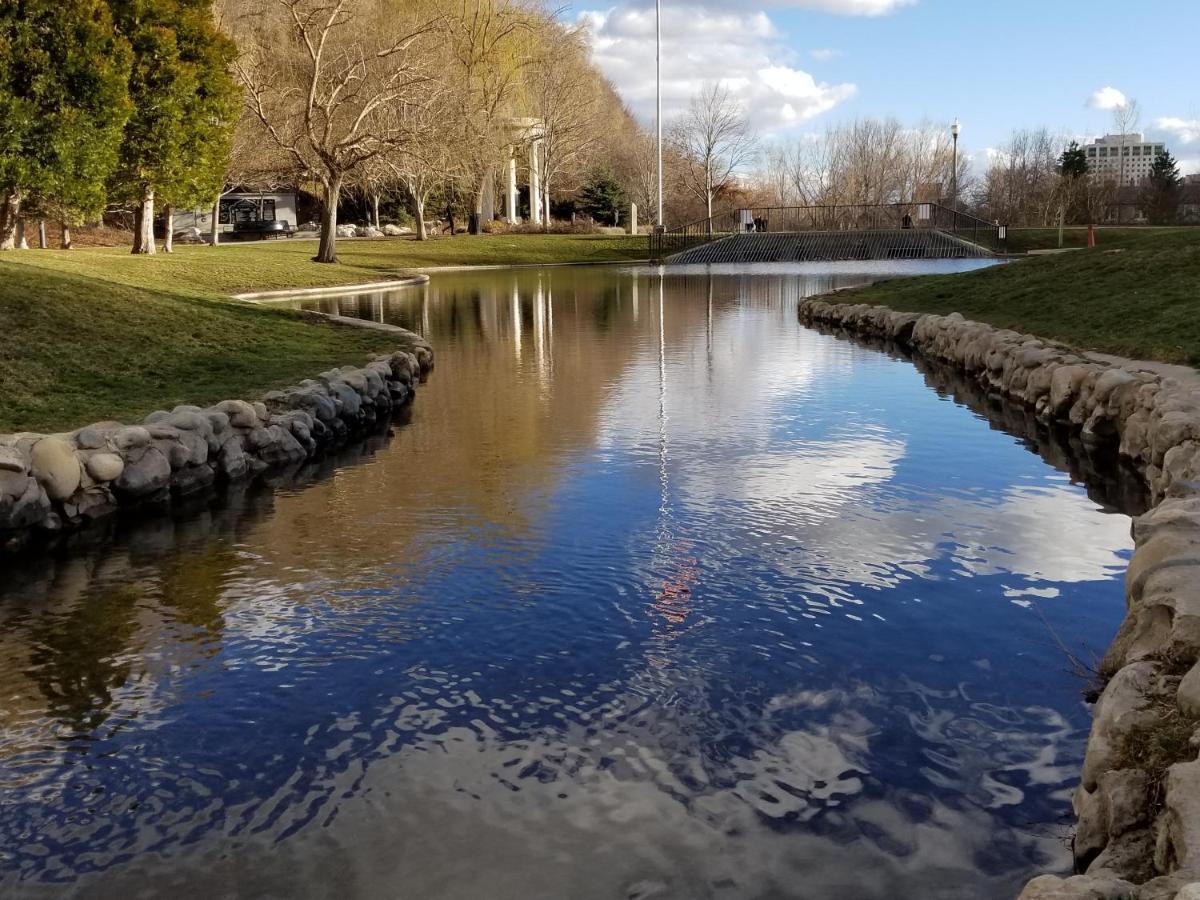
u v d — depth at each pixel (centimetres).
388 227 6581
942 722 447
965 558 664
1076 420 1066
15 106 1995
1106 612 571
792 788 399
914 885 340
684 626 556
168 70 2641
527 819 382
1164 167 6612
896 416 1151
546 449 996
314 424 1047
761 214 8006
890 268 4234
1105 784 338
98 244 5019
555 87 6347
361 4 4178
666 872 349
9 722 461
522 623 564
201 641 550
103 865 359
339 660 521
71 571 671
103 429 848
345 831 377
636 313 2445
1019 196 7069
